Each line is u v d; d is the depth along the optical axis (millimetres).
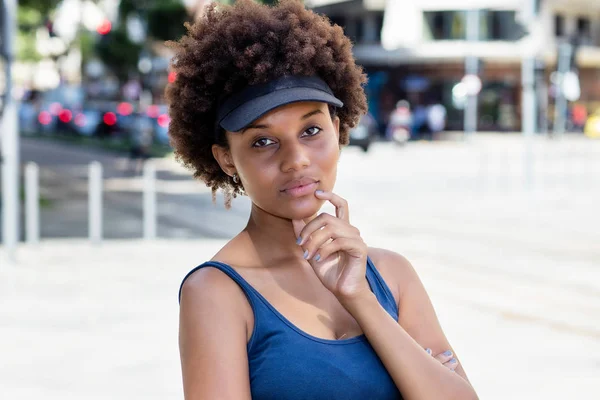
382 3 50750
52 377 5645
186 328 1902
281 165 1947
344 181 20812
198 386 1837
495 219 13859
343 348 1930
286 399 1862
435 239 11703
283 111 1936
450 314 7523
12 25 10539
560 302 7988
